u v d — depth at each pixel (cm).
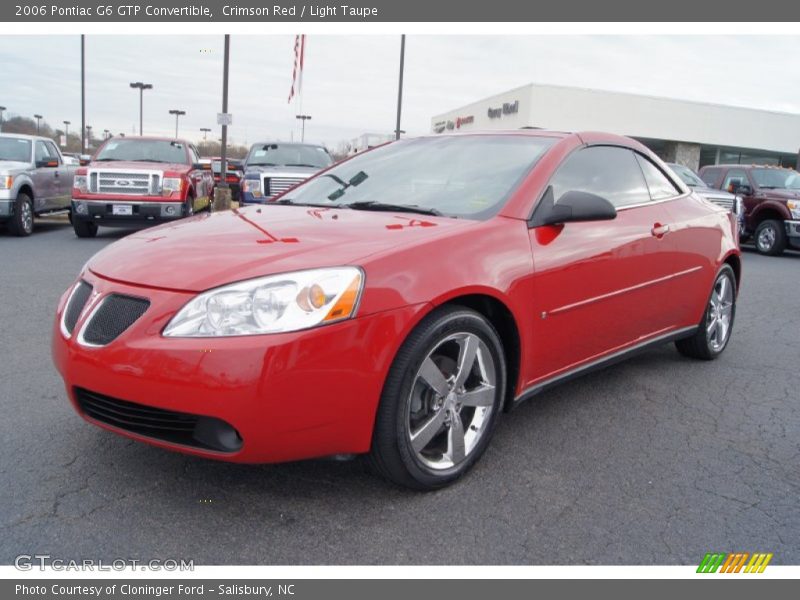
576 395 418
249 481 289
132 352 244
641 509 280
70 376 263
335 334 243
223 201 1650
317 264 252
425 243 277
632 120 3681
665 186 444
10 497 269
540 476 306
